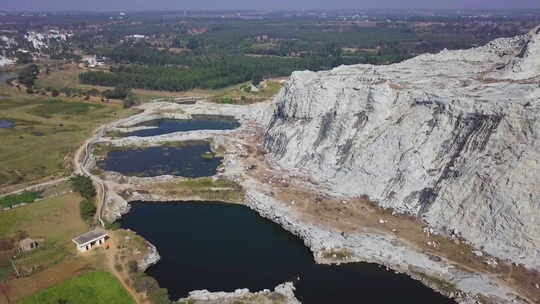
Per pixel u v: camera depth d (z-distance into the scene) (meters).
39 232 90.25
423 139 102.62
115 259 81.38
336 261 82.31
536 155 82.75
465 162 92.56
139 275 76.69
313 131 125.19
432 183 95.94
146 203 107.69
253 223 97.88
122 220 98.94
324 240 86.38
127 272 77.88
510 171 83.94
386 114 113.88
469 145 93.75
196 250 86.25
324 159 117.12
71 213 98.56
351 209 99.12
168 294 73.06
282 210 99.19
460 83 111.75
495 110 91.38
